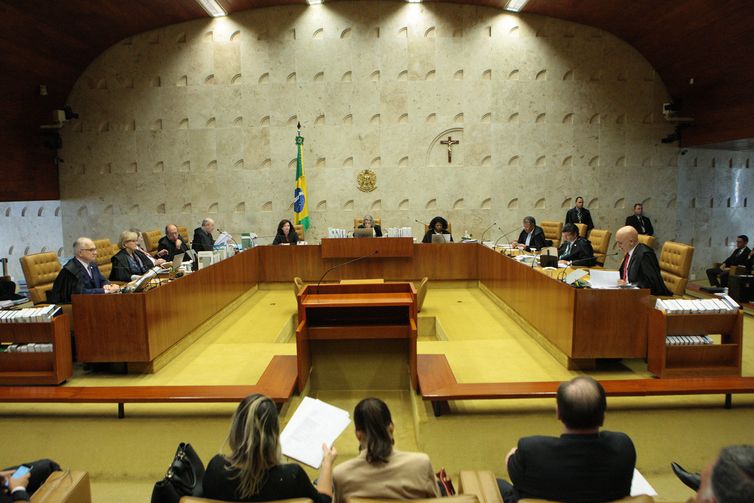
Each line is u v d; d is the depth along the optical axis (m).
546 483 2.08
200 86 10.81
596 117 10.91
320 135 10.88
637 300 4.55
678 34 9.33
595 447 2.08
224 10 10.37
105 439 3.87
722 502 1.28
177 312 5.41
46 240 11.51
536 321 5.68
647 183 11.07
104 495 3.60
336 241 8.62
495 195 11.01
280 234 9.16
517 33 10.70
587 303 4.57
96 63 10.77
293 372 4.37
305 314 4.72
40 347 4.50
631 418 3.88
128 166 11.02
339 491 2.30
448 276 8.72
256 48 10.73
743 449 1.32
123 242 6.28
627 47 10.74
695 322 4.43
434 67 10.74
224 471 2.09
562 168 10.98
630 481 2.10
